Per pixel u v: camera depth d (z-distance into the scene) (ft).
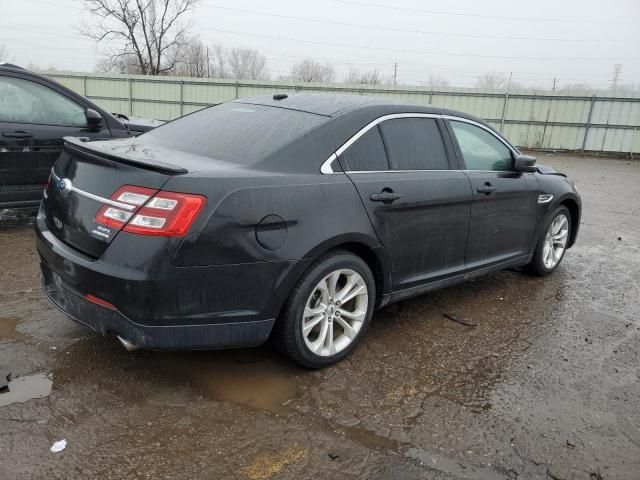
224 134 10.75
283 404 9.06
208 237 8.24
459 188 12.32
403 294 11.63
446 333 12.35
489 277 16.76
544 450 8.29
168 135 11.67
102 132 19.07
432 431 8.59
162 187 8.18
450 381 10.19
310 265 9.55
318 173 9.79
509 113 73.97
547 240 16.61
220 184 8.46
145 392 9.11
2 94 16.99
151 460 7.53
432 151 12.25
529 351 11.71
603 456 8.23
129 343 8.59
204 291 8.40
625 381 10.60
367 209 10.23
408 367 10.62
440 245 12.14
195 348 8.68
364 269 10.44
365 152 10.72
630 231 24.97
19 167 17.34
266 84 79.92
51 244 9.42
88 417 8.35
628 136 69.05
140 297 8.07
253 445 7.98
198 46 163.43
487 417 9.07
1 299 12.47
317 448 8.02
